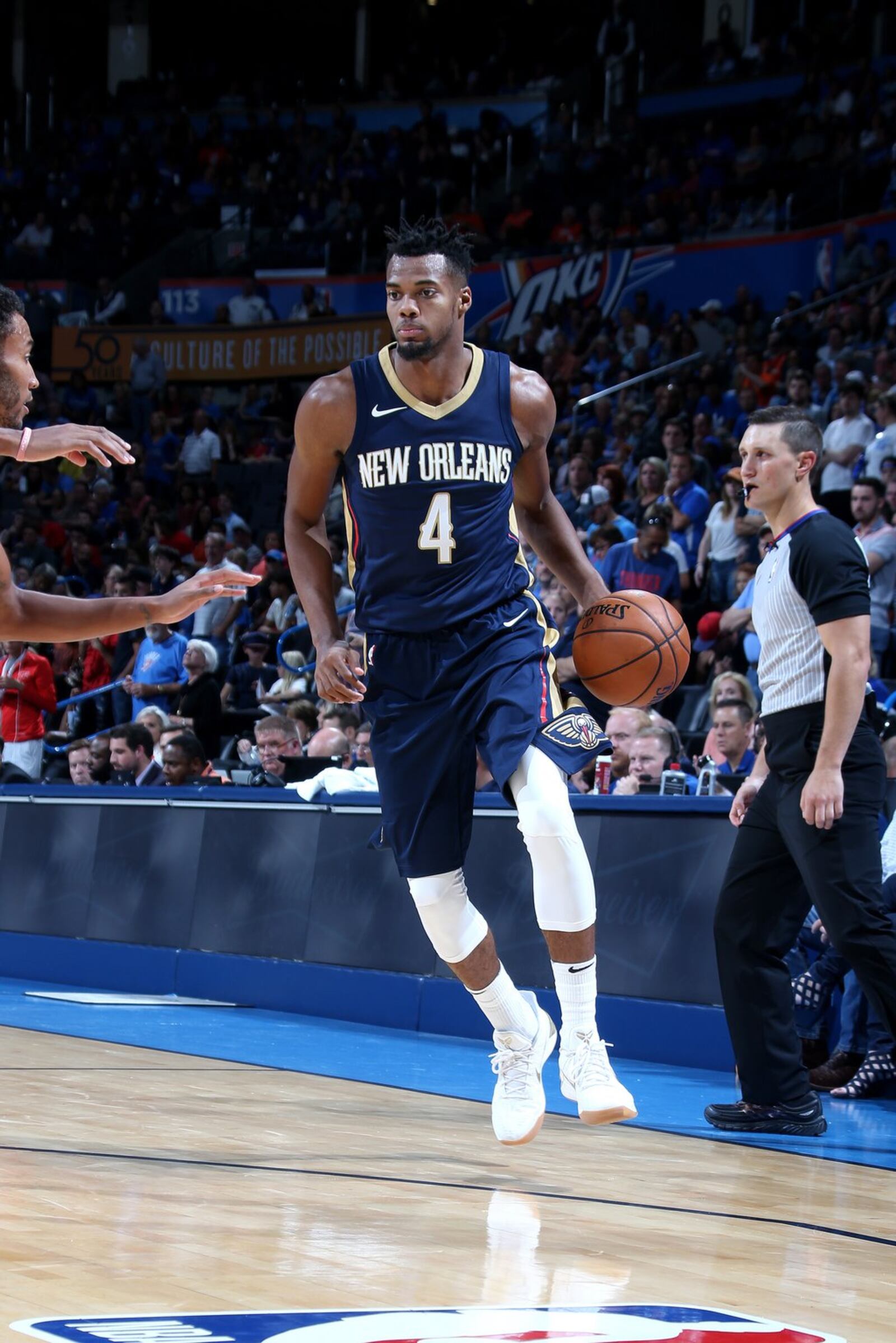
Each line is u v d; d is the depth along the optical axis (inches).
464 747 160.6
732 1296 108.5
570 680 375.9
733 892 203.9
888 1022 191.9
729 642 441.4
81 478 861.2
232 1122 183.2
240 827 353.1
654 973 273.9
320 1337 89.8
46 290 1011.9
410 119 1144.8
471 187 1031.0
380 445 159.9
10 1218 122.0
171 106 1187.3
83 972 380.5
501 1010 162.4
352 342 912.3
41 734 489.4
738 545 494.3
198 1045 267.6
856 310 704.4
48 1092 201.6
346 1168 156.0
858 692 187.9
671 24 1061.1
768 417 201.6
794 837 195.5
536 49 1159.0
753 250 827.4
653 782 314.0
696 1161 173.5
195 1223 124.0
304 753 388.5
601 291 872.3
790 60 964.6
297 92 1187.3
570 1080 159.0
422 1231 125.8
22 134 1197.1
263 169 1095.6
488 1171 159.0
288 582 560.4
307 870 335.6
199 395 946.1
